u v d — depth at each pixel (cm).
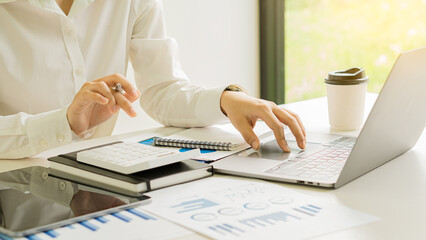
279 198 66
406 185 71
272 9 257
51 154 98
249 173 75
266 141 96
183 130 115
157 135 108
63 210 62
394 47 482
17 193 69
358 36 496
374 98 138
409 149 90
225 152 88
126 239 54
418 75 74
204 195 68
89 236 55
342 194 68
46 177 77
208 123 111
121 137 108
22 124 95
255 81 264
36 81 127
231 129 112
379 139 75
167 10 220
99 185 71
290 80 514
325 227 56
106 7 136
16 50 125
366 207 63
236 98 101
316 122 116
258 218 59
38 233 56
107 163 74
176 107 118
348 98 105
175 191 70
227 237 54
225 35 245
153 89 130
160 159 74
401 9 475
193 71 234
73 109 93
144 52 137
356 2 491
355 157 71
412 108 79
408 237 54
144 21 143
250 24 256
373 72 495
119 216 61
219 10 241
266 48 261
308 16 504
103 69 138
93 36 135
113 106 91
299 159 82
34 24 126
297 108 132
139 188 68
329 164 78
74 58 131
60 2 129
